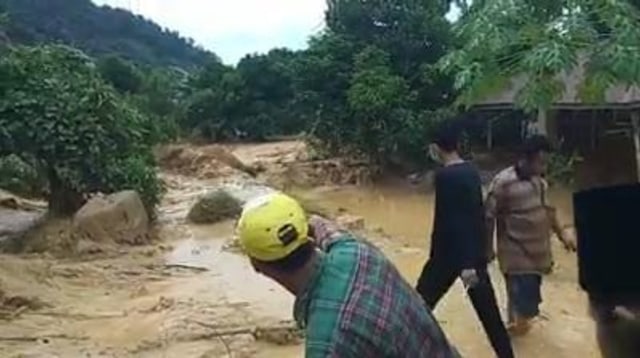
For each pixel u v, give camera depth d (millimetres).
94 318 9000
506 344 5973
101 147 15555
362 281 2309
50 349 7781
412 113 24484
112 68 47562
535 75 3213
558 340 7168
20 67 15250
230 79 43875
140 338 8039
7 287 9852
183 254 13633
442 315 8281
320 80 26422
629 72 3010
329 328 2246
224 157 30188
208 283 10828
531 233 6848
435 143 6004
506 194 6840
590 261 1399
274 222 2305
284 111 43219
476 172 5926
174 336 7945
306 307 2342
